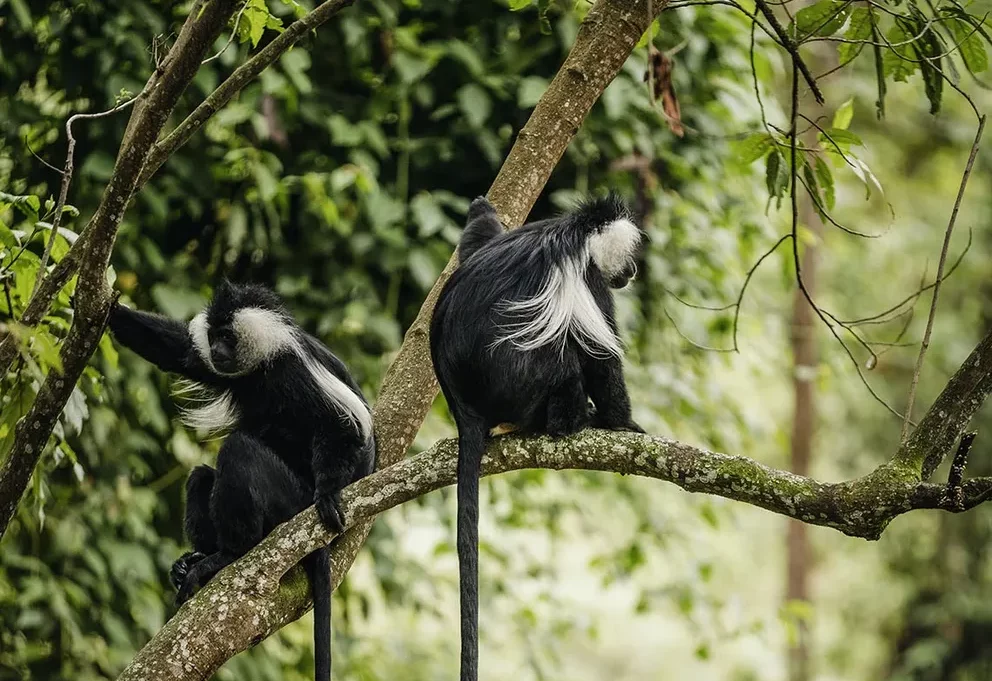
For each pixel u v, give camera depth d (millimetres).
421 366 7105
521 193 7324
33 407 5832
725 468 5645
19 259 6477
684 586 11820
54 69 10328
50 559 10055
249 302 7941
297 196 10812
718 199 12477
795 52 6164
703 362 12758
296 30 5531
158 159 5555
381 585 11148
